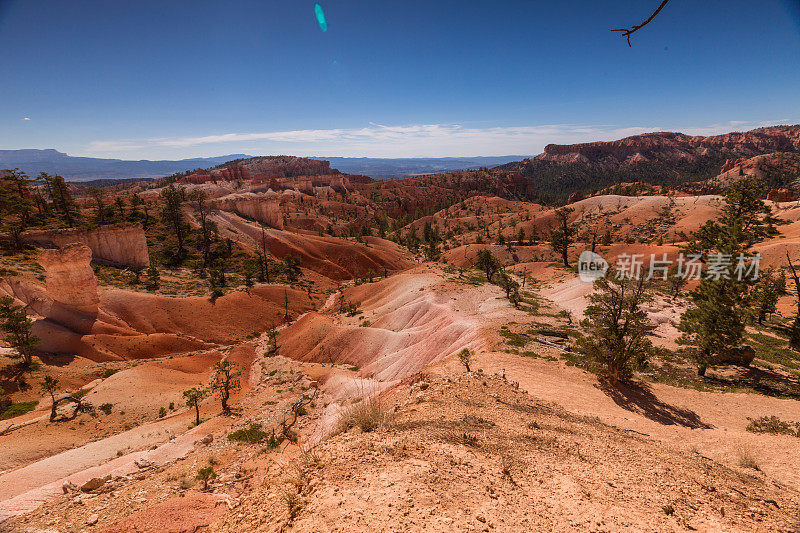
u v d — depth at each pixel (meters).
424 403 13.11
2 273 55.94
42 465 25.34
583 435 10.77
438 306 55.81
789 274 62.97
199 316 70.75
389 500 4.88
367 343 54.81
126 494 9.84
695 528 4.80
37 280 60.06
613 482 6.49
